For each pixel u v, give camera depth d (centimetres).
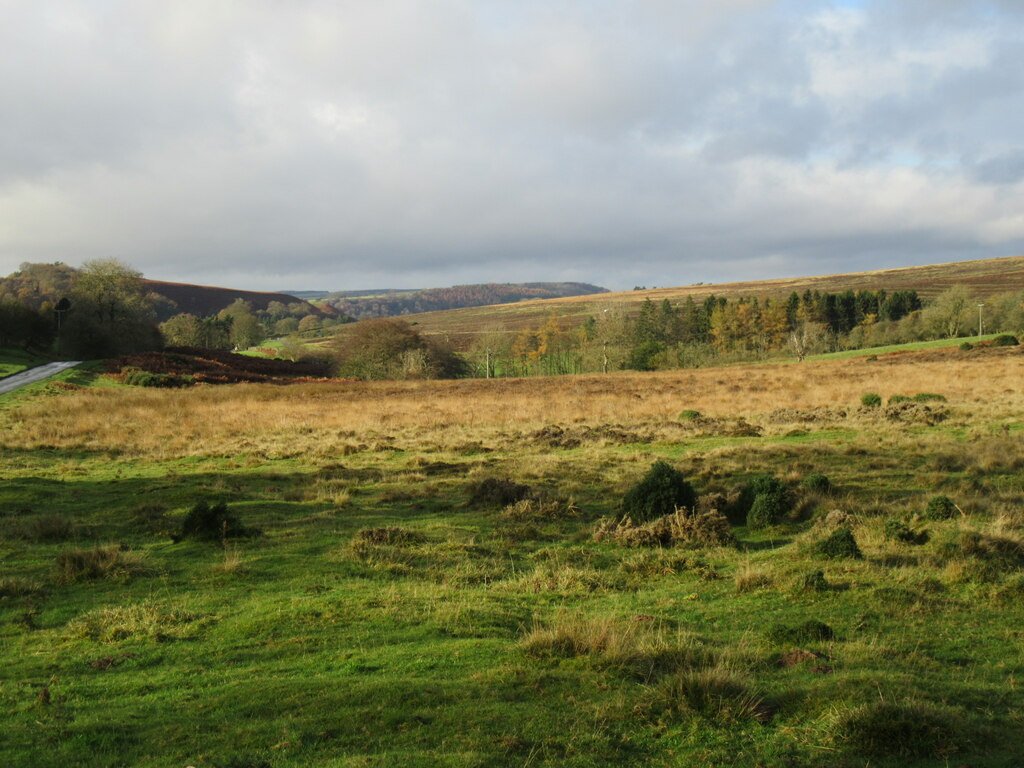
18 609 796
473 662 611
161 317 18775
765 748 459
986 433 2055
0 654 662
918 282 19900
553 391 4691
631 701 522
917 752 445
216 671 605
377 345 7619
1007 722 488
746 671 580
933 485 1426
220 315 15962
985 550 897
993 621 706
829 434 2295
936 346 8344
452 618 736
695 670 575
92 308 8356
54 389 4697
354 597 805
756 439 2280
